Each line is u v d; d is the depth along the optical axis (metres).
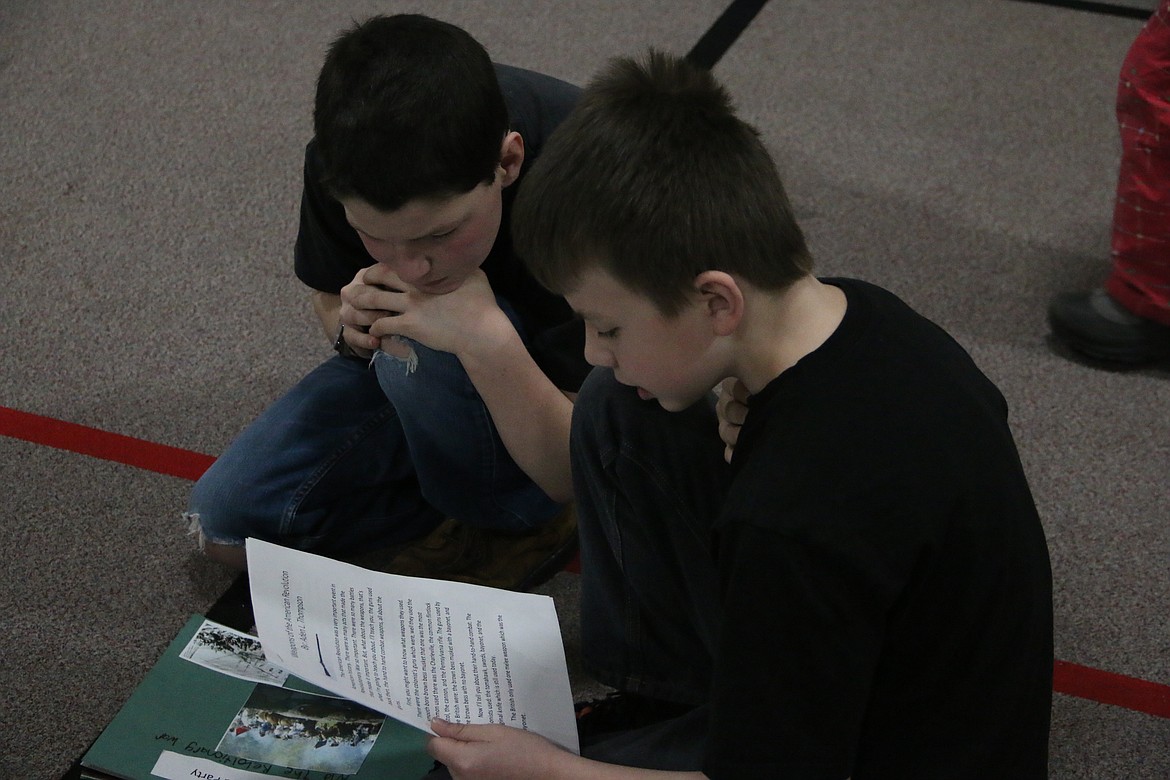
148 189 2.12
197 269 1.96
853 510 0.74
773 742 0.81
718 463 1.00
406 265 1.06
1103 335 1.75
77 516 1.56
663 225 0.75
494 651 1.05
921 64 2.49
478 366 1.16
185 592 1.46
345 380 1.46
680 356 0.81
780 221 0.78
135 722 1.19
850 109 2.35
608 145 0.77
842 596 0.75
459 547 1.47
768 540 0.74
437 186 0.98
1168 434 1.68
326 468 1.41
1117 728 1.32
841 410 0.77
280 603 1.12
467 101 0.98
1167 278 1.68
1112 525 1.55
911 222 2.07
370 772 1.15
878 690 0.88
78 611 1.44
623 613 1.16
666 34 2.57
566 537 1.49
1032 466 1.64
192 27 2.59
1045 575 0.89
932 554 0.77
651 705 1.20
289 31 2.58
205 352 1.81
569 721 1.03
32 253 1.97
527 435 1.23
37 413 1.70
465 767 1.01
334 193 1.00
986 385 0.86
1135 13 2.66
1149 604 1.45
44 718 1.32
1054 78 2.44
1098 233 2.05
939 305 1.90
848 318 0.80
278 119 2.31
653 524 1.05
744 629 0.78
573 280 0.80
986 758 0.88
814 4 2.70
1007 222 2.07
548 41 2.54
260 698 1.22
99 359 1.79
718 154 0.77
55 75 2.42
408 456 1.47
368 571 1.09
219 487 1.38
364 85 0.97
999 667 0.84
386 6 2.66
